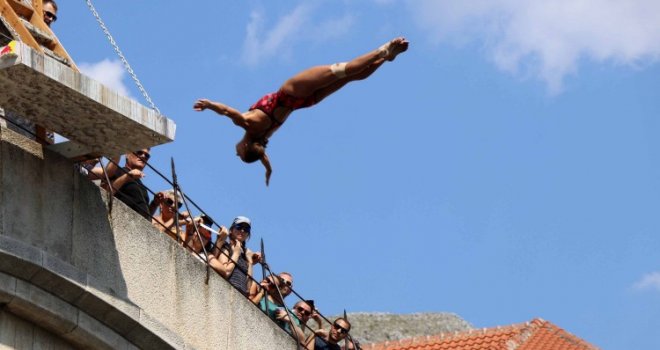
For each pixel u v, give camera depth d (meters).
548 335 34.50
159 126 21.34
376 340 45.50
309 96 21.58
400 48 21.06
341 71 21.27
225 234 25.09
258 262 26.31
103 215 21.86
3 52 19.89
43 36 22.55
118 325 21.62
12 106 20.81
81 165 22.70
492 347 33.53
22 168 20.98
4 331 20.45
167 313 22.53
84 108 20.75
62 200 21.34
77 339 21.20
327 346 26.14
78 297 21.03
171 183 23.41
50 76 20.14
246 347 23.91
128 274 22.00
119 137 21.47
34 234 20.88
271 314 26.05
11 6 22.48
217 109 21.41
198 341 23.00
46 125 21.20
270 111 21.64
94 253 21.58
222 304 23.58
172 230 24.70
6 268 20.34
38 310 20.66
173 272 22.78
